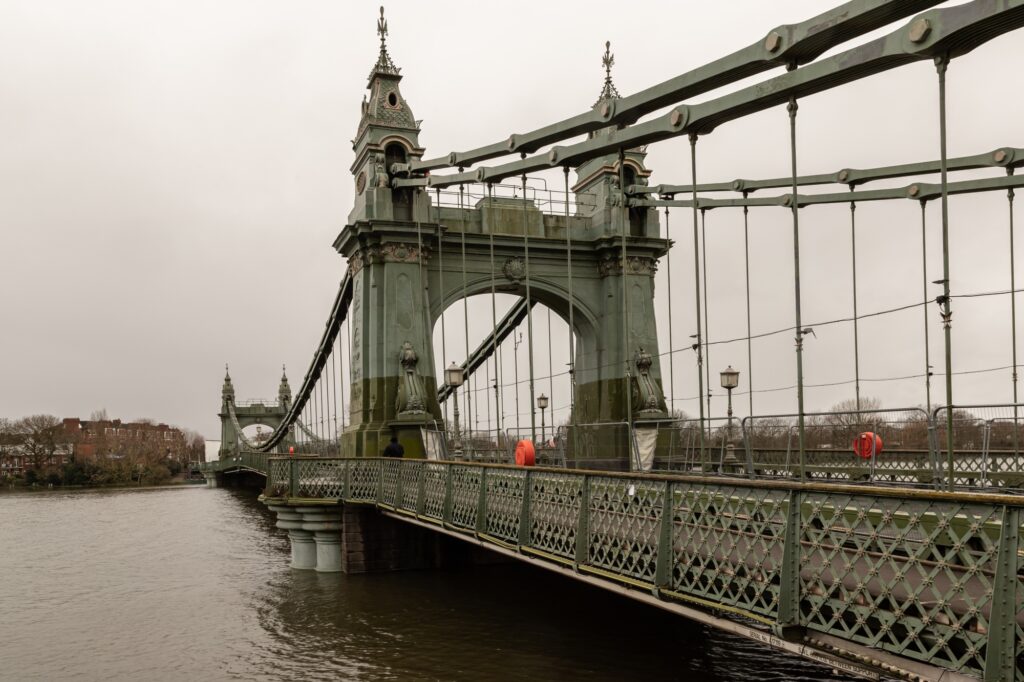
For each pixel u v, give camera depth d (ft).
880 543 19.10
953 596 17.19
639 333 82.79
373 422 76.23
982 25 22.38
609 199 83.66
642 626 47.37
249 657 47.73
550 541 35.24
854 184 47.19
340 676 42.68
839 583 20.34
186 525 146.00
